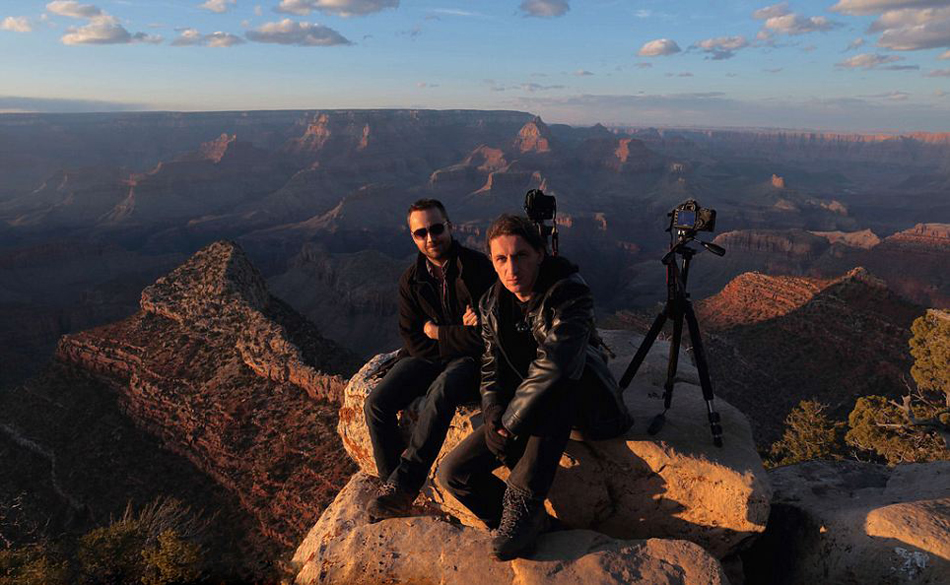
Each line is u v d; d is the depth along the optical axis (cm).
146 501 5438
